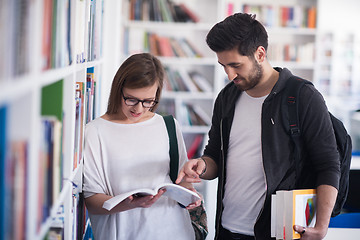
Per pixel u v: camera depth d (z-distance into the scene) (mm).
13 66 809
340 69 9609
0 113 785
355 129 7191
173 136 1867
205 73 5578
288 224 1679
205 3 5492
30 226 950
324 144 1732
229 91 1981
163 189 1665
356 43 9602
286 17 5816
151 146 1817
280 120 1777
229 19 1752
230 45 1709
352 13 9594
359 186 3232
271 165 1770
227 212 1912
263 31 1780
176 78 5371
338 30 9609
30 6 902
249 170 1839
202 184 4254
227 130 1934
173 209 1843
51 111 1380
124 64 1748
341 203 1889
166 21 5301
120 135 1812
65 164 1512
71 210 1575
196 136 5539
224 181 1946
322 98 1777
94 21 2297
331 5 9609
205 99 5594
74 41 1517
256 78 1787
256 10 5797
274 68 1941
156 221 1801
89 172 1791
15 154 871
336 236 2154
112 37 3012
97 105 2514
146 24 5293
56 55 1216
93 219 1839
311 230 1683
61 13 1275
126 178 1778
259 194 1812
